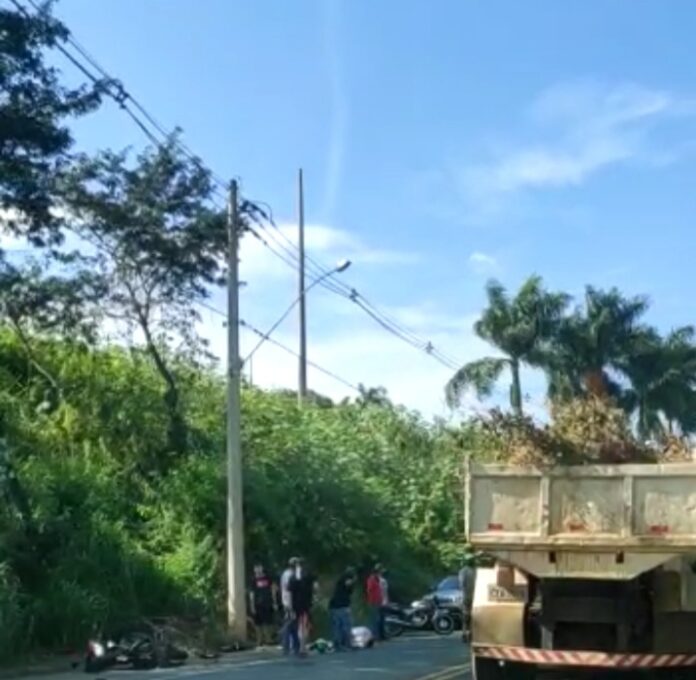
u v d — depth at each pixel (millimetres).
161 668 22750
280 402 41438
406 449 47969
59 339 32781
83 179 30125
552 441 14984
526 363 58312
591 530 14719
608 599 15078
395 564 39844
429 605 35062
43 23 22781
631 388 60219
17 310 30062
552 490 14938
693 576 14898
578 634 15328
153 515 30047
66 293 30562
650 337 60344
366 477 41281
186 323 33000
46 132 23562
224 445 33438
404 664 22516
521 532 15008
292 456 36156
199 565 28891
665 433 15438
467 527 15234
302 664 23047
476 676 15938
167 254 31703
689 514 14336
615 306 59156
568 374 58188
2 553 24750
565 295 58781
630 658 14906
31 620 23547
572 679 16406
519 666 16000
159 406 32469
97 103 23797
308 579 26016
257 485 33062
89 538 26391
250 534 32375
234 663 23781
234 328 28578
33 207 24969
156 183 31359
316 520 35250
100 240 31328
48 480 27672
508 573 15594
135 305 32375
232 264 28734
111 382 32938
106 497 29062
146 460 31797
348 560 36312
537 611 15461
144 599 26938
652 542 14430
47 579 25141
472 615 15750
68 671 22250
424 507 44781
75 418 31500
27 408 31406
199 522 30344
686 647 14930
